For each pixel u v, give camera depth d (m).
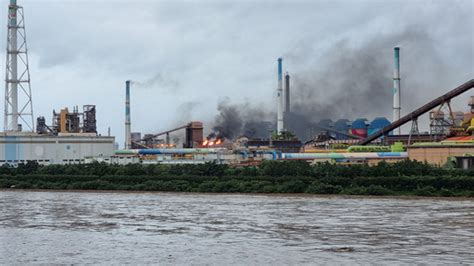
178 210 152.12
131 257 86.94
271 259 83.88
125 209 156.50
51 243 100.44
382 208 151.25
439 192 186.62
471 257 83.81
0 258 87.25
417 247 92.19
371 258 83.50
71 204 172.88
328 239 101.00
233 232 110.94
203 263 81.88
